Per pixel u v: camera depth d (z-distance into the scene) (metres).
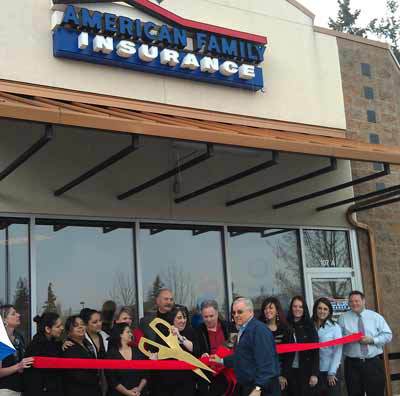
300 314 8.31
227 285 9.85
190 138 7.48
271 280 10.36
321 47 11.42
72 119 6.78
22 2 8.51
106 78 8.92
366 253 11.41
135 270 9.13
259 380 5.93
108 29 8.74
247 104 10.16
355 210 11.19
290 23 11.07
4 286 8.15
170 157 9.68
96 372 6.82
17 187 8.41
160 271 9.34
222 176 10.13
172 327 7.14
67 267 8.65
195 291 9.59
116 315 8.84
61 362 6.50
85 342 7.07
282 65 10.76
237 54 9.89
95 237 8.96
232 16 10.45
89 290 8.74
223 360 6.92
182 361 6.99
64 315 8.48
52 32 8.64
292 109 10.69
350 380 8.86
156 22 9.52
